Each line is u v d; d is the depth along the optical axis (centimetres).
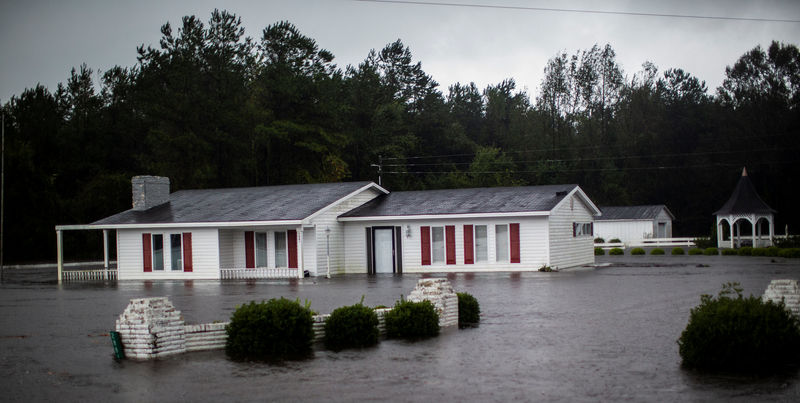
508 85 11938
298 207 3394
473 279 2828
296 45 7050
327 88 6944
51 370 1152
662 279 2595
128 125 6806
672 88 9100
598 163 8225
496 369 1095
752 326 1058
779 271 2881
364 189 3688
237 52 6488
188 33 6359
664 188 7981
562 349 1241
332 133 6456
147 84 6400
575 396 924
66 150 6556
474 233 3331
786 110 7788
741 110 8050
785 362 1091
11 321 1783
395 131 8144
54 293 2664
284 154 6306
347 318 1355
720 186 7794
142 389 1012
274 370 1121
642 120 8406
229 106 6031
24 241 5156
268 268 3347
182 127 5853
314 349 1297
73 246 5406
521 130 9550
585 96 8819
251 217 3316
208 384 1033
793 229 7612
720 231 5444
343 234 3547
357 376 1069
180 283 3117
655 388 955
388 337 1419
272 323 1259
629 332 1405
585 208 3775
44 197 5312
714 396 909
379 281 2902
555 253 3284
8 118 6512
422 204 3544
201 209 3606
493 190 3644
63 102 7900
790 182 7531
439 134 8638
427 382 1021
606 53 8850
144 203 3728
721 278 2580
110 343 1401
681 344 1124
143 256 3531
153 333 1227
